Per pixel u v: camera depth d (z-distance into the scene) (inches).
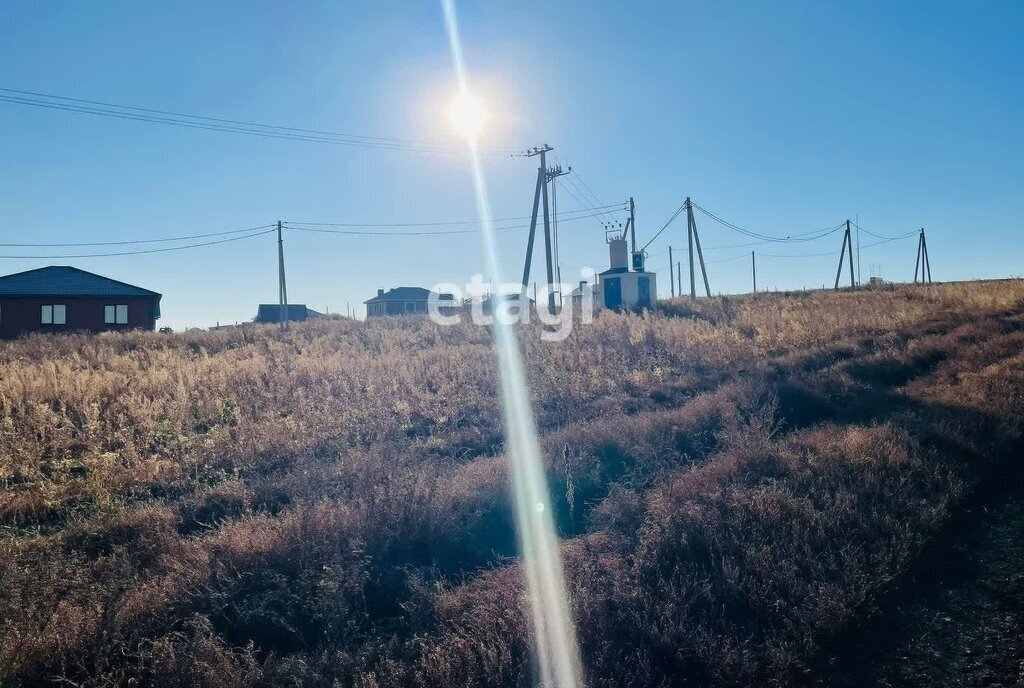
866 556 258.5
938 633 223.8
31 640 200.5
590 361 732.7
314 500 323.9
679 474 366.3
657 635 210.8
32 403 538.9
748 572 248.2
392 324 1277.1
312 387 650.2
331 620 221.1
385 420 536.1
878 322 901.8
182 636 213.3
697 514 286.7
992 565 269.7
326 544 266.1
